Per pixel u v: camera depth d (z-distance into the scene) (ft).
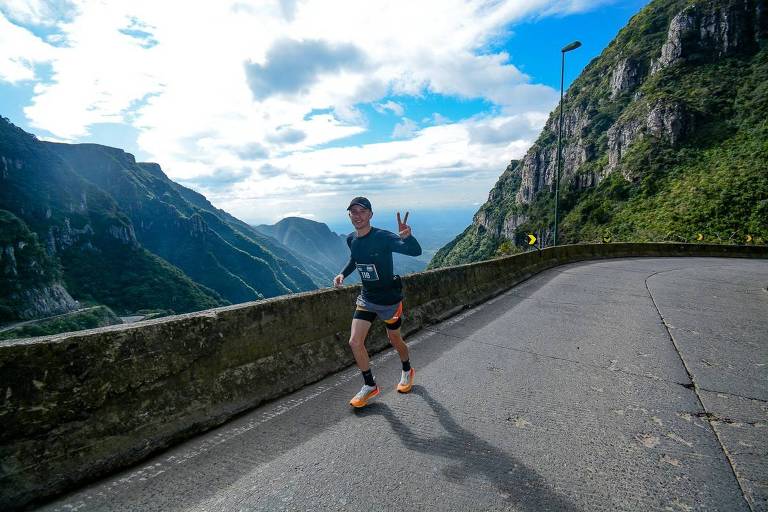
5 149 538.88
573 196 396.16
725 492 7.49
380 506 6.91
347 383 13.25
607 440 9.42
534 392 12.34
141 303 556.92
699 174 253.03
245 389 11.16
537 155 501.56
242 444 9.12
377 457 8.56
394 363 15.31
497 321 22.62
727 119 279.49
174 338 9.81
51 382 7.51
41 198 552.00
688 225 213.25
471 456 8.63
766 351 16.76
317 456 8.60
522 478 7.82
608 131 373.20
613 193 310.65
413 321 20.66
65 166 640.17
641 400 11.77
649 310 25.61
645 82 379.35
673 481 7.81
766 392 12.45
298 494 7.25
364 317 11.55
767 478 7.96
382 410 11.02
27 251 432.25
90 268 565.12
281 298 13.61
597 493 7.38
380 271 11.10
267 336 12.53
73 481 7.29
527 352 16.63
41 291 425.28
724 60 322.55
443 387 12.75
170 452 8.73
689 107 293.23
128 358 8.78
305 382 12.95
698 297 30.50
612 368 14.60
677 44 348.18
